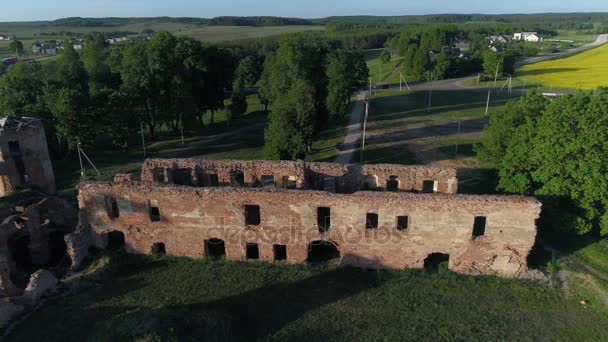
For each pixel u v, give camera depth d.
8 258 32.59
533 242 29.53
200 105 69.31
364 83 91.94
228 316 26.81
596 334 25.66
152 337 23.19
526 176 36.03
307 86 52.78
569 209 33.28
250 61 116.56
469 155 55.62
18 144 44.12
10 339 25.61
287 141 47.44
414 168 34.75
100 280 31.00
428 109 83.31
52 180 45.38
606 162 31.61
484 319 26.88
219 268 32.03
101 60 74.56
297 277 30.97
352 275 31.22
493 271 30.77
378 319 26.97
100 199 32.31
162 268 32.19
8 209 35.78
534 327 26.25
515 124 41.38
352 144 61.53
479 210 29.20
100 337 24.33
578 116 32.59
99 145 63.75
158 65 58.94
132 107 58.59
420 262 31.31
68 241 31.70
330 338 25.48
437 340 25.31
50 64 76.00
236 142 64.31
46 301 28.80
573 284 29.72
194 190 31.11
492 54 110.44
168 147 62.16
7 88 54.56
